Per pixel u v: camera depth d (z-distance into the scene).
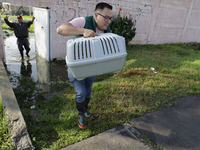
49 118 2.51
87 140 2.08
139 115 2.66
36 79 4.59
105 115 2.65
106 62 1.62
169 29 10.71
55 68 5.63
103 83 4.00
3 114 2.33
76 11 6.11
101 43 1.58
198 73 4.79
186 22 11.38
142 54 7.29
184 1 10.38
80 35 1.88
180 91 3.56
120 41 1.67
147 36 9.80
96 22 1.89
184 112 2.83
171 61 6.32
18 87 3.96
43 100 3.46
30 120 2.46
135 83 3.92
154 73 4.75
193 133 2.31
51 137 2.15
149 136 2.20
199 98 3.32
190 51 9.09
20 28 5.70
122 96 3.28
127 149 1.96
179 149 2.01
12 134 1.92
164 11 9.75
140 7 8.63
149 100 3.17
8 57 6.29
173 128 2.39
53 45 6.15
